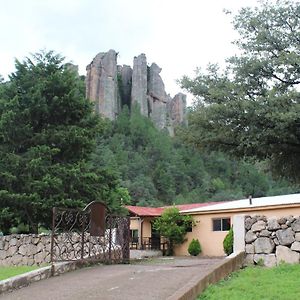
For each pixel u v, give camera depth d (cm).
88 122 1811
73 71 1833
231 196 5450
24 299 669
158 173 6175
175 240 2486
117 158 5953
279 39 1526
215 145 1552
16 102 1625
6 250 1390
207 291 698
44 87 1709
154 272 920
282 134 1347
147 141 7262
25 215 1574
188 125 1585
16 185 1582
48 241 1263
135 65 10488
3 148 1653
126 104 10188
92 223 1188
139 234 2648
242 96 1413
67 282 821
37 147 1591
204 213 2398
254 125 1373
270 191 5225
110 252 1232
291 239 970
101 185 1705
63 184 1580
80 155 1756
